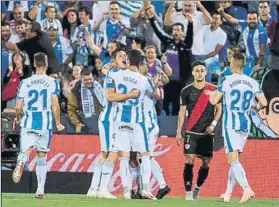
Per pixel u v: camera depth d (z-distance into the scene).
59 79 45.38
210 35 46.47
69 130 43.44
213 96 31.55
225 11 47.16
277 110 43.19
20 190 40.50
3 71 45.84
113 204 29.22
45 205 28.00
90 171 41.00
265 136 43.06
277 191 40.00
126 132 33.84
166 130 43.47
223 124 31.55
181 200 34.78
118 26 47.72
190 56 46.25
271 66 44.03
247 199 31.14
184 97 35.31
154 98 35.56
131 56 33.50
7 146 40.09
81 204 28.80
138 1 48.47
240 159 40.34
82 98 43.69
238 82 31.39
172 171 40.41
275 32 44.88
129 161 35.25
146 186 34.12
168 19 46.97
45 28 47.16
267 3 45.81
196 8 47.16
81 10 47.34
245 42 46.16
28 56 46.03
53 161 41.06
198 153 35.47
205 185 40.03
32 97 32.19
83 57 47.09
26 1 48.12
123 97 32.84
